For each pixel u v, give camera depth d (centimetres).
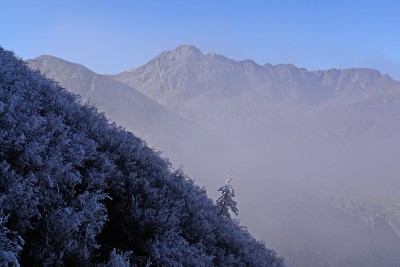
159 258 669
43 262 456
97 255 549
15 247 404
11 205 463
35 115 715
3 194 466
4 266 372
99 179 713
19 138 571
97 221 626
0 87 711
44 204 541
